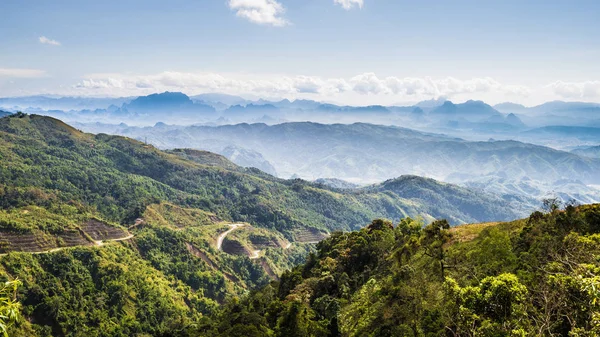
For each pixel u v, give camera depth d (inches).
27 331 4608.8
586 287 1063.0
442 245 3034.0
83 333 5000.0
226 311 4603.8
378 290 2640.3
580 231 2292.1
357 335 2364.7
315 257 5191.9
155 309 5940.0
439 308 1911.9
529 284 1726.1
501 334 1350.9
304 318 2918.3
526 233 2571.4
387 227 4773.6
